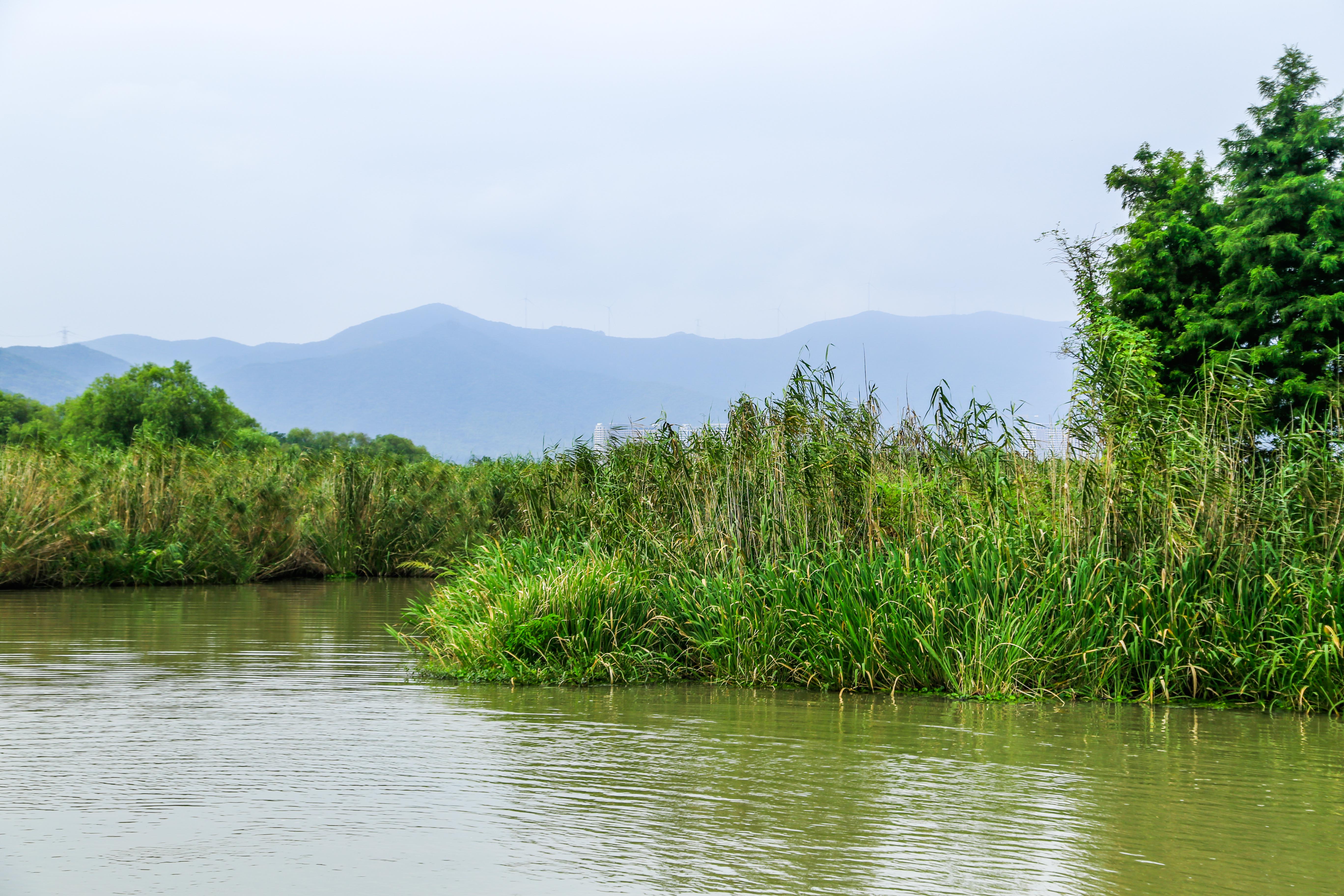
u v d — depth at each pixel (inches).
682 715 311.9
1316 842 192.5
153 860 179.9
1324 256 570.9
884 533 390.9
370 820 204.2
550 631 381.1
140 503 751.7
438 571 479.5
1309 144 606.2
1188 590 336.8
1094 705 326.3
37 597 637.3
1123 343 390.0
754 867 177.8
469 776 238.8
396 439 2283.5
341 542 827.4
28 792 222.7
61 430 1903.3
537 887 168.1
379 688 354.3
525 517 503.2
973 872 175.8
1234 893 167.2
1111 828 200.7
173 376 1985.7
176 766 245.8
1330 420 366.3
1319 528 343.0
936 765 249.6
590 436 504.1
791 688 360.5
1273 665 315.6
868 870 176.4
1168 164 708.7
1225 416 362.0
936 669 348.2
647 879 171.8
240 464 864.3
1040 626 338.6
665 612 393.1
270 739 276.2
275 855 182.7
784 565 382.0
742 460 414.3
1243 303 589.3
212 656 421.4
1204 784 231.9
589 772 242.2
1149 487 349.4
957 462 391.2
